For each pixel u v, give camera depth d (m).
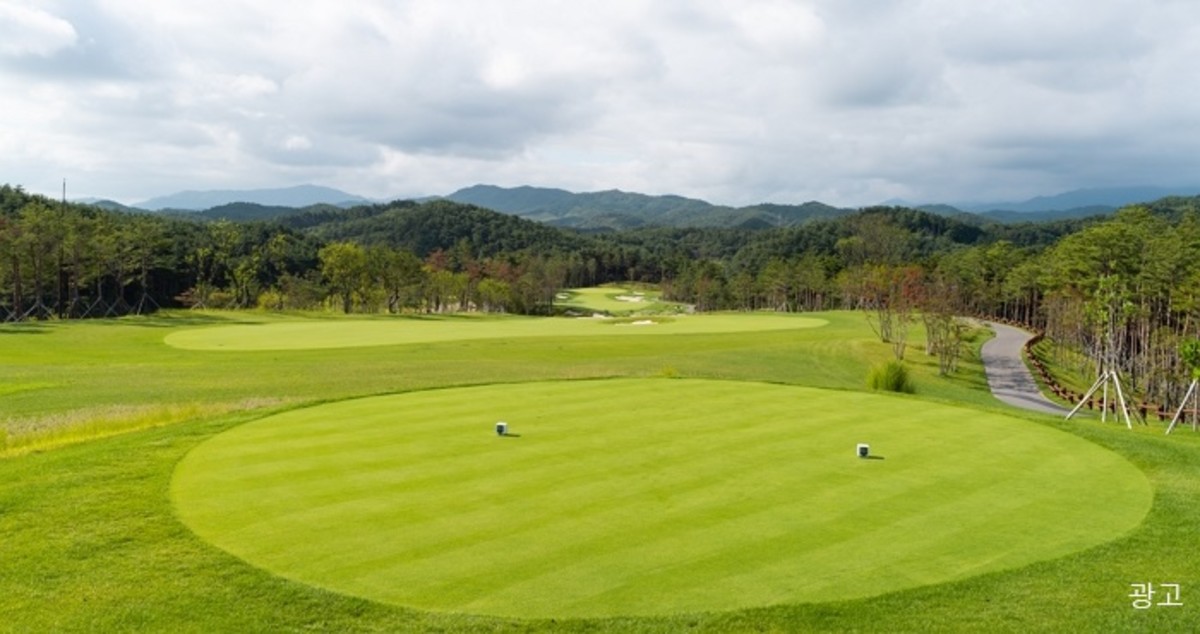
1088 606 8.80
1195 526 11.38
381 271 109.69
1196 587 9.30
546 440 16.23
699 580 9.31
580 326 70.56
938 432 17.38
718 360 46.88
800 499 12.38
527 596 8.88
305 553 10.09
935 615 8.54
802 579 9.37
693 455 15.08
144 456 14.76
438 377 32.41
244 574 9.47
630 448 15.59
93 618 8.52
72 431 18.56
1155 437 17.86
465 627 8.19
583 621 8.29
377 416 18.67
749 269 168.12
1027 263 94.62
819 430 17.48
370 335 58.16
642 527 11.05
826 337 62.81
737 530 10.96
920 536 10.82
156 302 111.06
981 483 13.41
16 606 8.79
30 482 13.11
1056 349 71.44
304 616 8.50
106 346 48.59
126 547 10.34
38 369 35.84
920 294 61.25
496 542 10.45
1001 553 10.26
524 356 46.72
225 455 14.86
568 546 10.33
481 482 13.12
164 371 35.66
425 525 11.08
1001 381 51.59
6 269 83.31
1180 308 55.19
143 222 102.81
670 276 190.50
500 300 129.62
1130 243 63.00
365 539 10.55
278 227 148.88
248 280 116.38
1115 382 24.14
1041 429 17.75
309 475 13.48
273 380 31.92
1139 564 9.97
